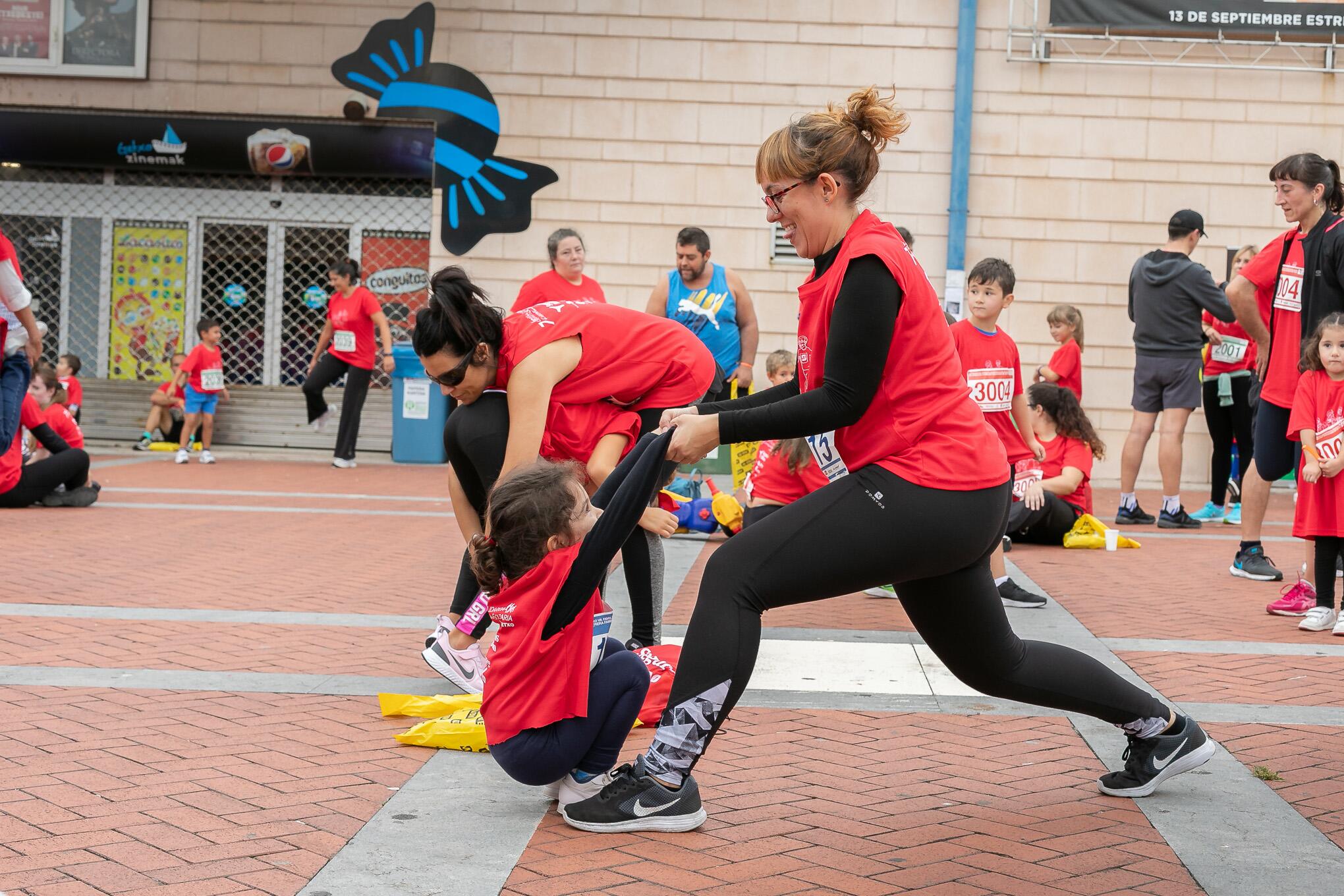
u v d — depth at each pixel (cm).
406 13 1441
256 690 454
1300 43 1371
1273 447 742
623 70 1427
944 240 1408
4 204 1550
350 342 1373
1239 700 466
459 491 430
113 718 412
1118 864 301
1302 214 677
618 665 336
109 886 274
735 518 909
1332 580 604
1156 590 721
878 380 295
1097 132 1393
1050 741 412
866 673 505
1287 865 300
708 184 1427
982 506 303
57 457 988
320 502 1074
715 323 816
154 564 731
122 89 1475
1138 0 1364
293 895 272
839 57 1409
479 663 442
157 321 1562
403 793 346
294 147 1458
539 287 706
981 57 1396
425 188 1528
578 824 319
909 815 337
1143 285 1048
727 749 400
